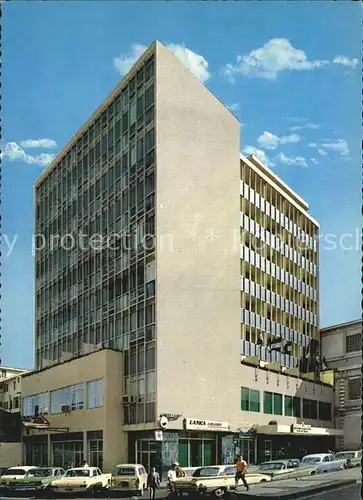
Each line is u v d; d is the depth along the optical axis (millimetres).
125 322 50250
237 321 52062
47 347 63688
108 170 55062
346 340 70438
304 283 70875
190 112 50719
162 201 47844
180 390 46469
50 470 38031
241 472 31594
